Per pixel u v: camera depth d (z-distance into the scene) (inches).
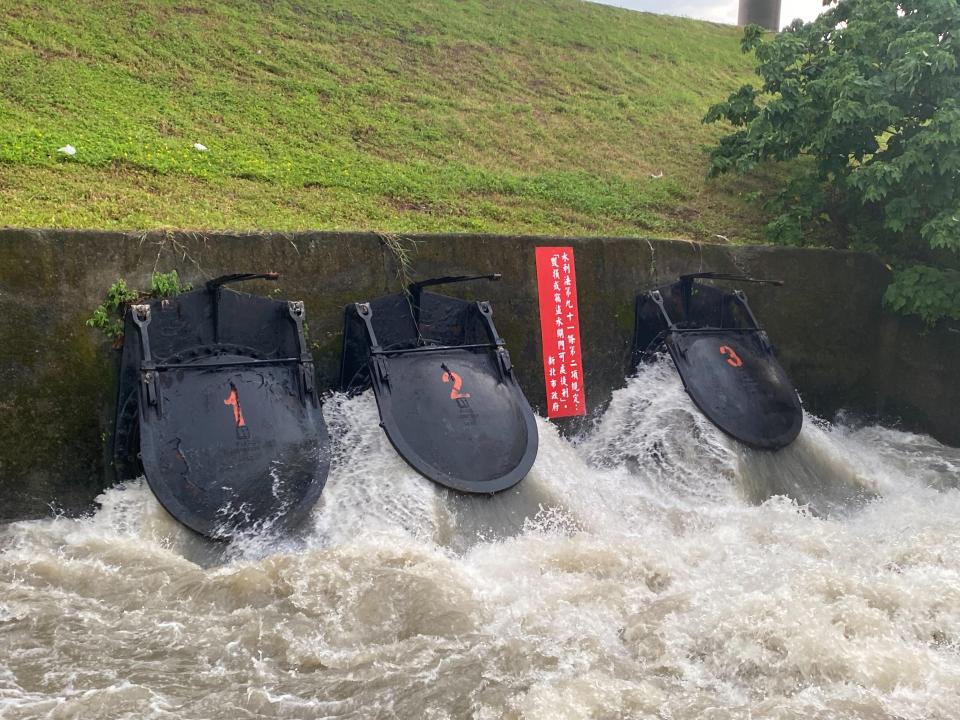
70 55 498.6
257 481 245.1
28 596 200.2
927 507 340.2
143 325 250.5
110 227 317.7
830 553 263.1
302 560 223.5
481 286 330.6
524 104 607.2
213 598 206.5
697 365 345.1
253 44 580.1
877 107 398.3
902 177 401.4
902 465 387.2
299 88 541.6
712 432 330.6
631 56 749.9
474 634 199.2
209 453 242.8
